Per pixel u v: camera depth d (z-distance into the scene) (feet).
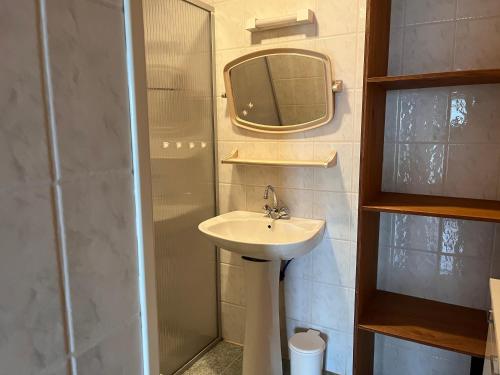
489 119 5.20
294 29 6.09
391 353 6.31
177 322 6.77
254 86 6.49
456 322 5.25
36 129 1.28
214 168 7.18
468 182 5.42
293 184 6.51
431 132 5.54
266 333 6.07
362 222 5.07
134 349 1.79
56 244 1.38
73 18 1.38
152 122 5.86
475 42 5.15
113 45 1.56
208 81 6.82
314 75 5.98
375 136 5.34
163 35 5.87
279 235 6.38
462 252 5.59
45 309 1.35
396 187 5.87
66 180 1.40
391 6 5.54
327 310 6.60
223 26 6.66
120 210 1.65
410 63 5.55
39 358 1.35
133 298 1.76
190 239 6.87
